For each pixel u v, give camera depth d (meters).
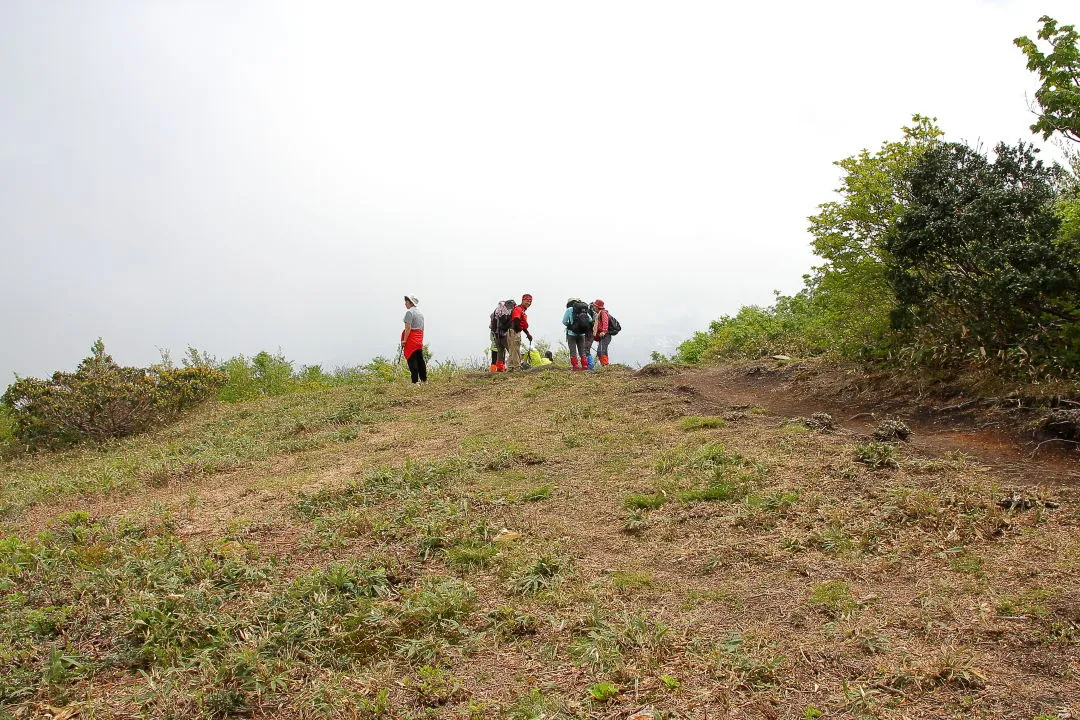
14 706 3.44
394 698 3.38
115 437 13.10
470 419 10.37
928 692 3.13
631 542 5.24
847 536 4.89
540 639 3.87
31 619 4.29
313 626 4.02
